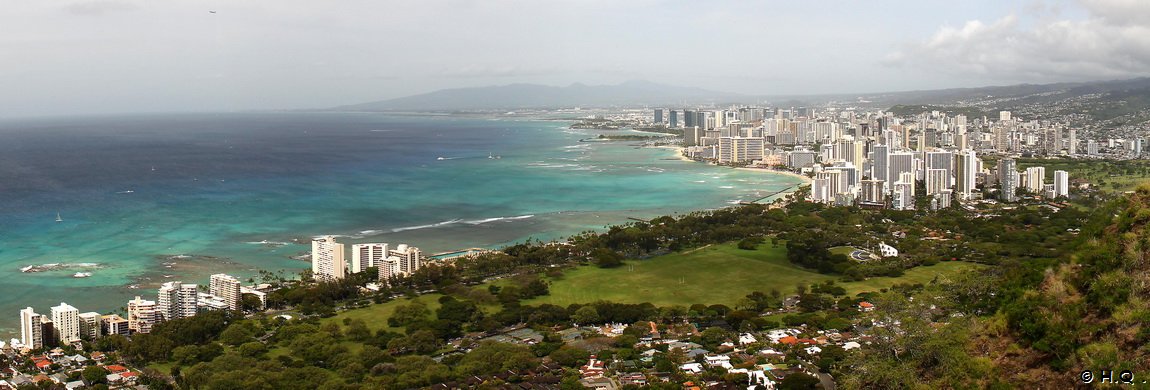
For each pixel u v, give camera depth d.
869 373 116.06
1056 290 105.81
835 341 176.75
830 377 152.75
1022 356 100.38
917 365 113.12
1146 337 92.06
